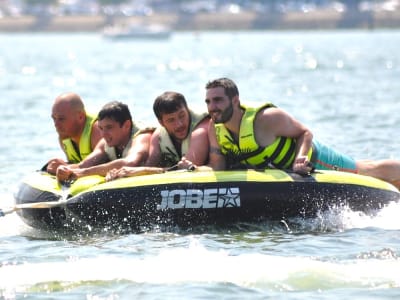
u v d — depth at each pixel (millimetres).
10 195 34562
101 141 31250
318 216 28891
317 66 124875
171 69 124312
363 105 64625
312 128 51000
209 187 28516
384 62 132875
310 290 22547
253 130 29312
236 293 22391
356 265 24406
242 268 24094
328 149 31297
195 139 29891
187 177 28734
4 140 48844
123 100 72062
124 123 30656
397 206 29828
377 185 29891
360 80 93750
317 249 26203
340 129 50344
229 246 26656
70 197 28984
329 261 24969
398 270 23938
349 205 29094
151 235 28234
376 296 22047
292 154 29859
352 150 42531
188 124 30078
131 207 28422
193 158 29750
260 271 23844
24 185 30969
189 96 74375
